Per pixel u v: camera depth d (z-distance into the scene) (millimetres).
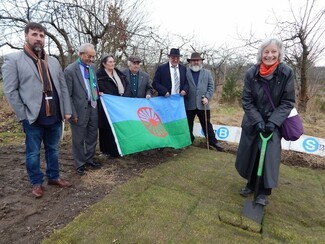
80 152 4051
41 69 3188
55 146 3598
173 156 5168
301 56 10062
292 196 3809
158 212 3129
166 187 3789
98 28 7719
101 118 4695
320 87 12078
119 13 7793
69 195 3471
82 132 4016
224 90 13430
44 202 3285
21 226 2811
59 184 3682
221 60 16812
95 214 3027
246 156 3439
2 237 2629
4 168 4285
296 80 11031
